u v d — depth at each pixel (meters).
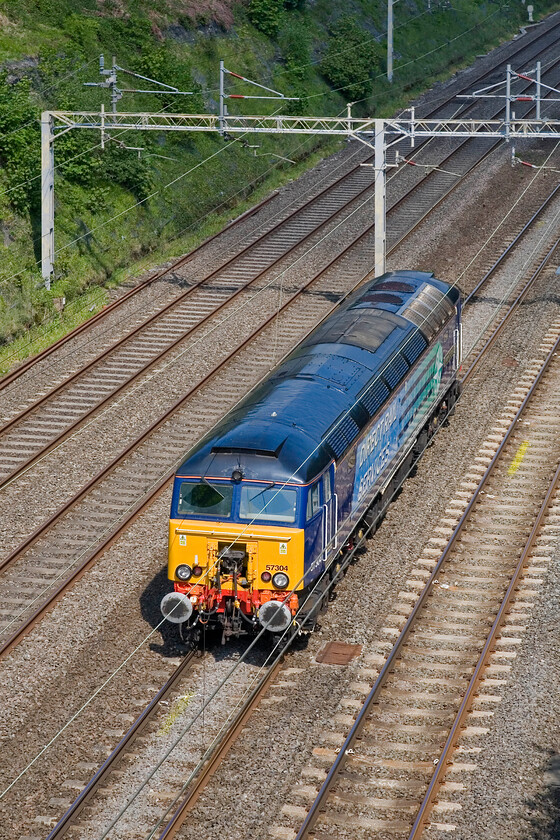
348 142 194.75
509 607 68.56
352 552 73.31
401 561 75.25
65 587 71.81
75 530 80.56
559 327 119.25
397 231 150.25
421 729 56.22
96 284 132.62
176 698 59.78
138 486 87.06
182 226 151.75
